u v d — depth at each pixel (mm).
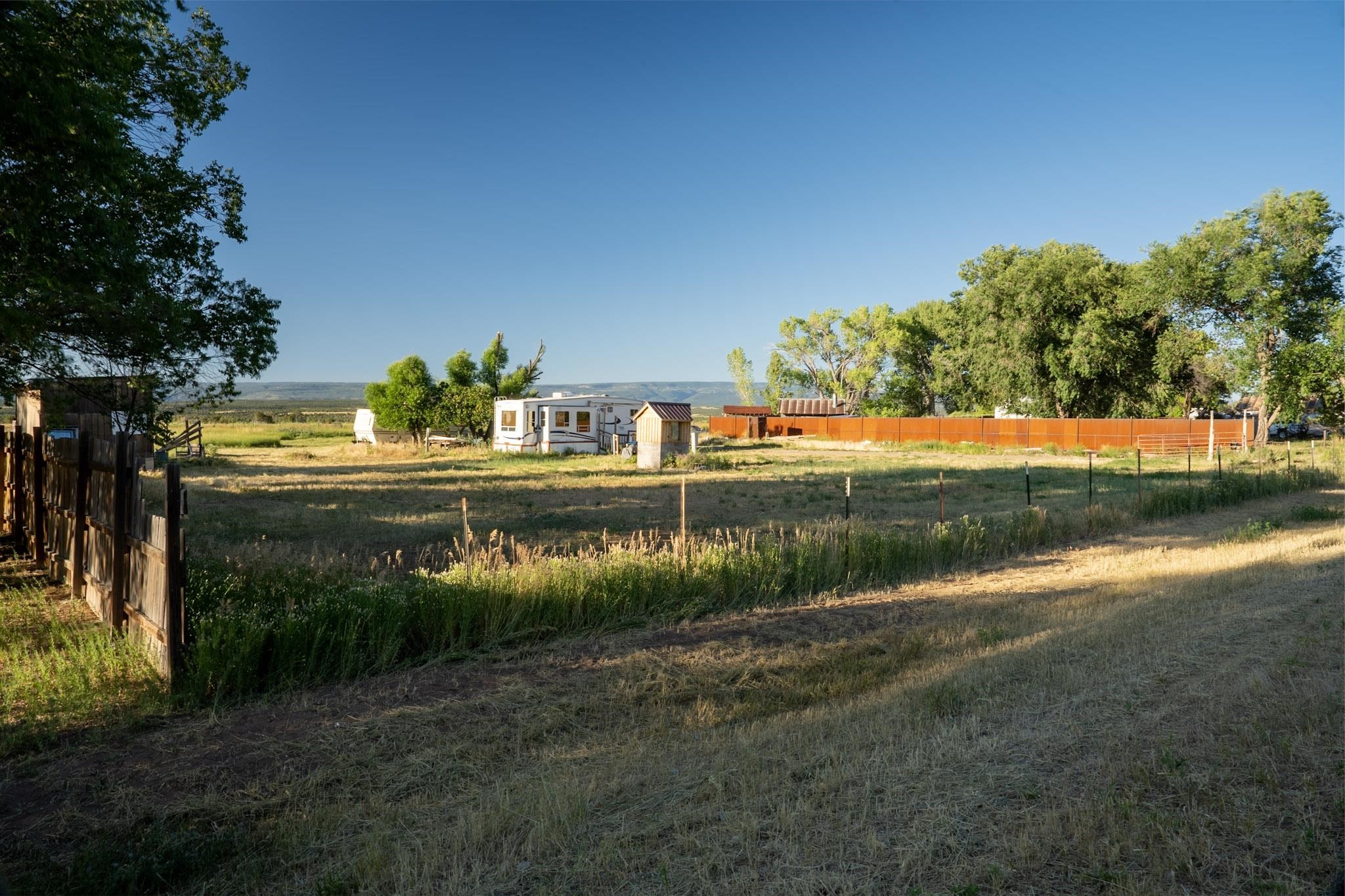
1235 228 45531
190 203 10922
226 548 11602
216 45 11539
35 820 4402
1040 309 53844
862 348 81750
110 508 8094
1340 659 5695
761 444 57906
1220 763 4156
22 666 6711
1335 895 2951
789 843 3688
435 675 7133
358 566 11258
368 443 51281
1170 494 18844
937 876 3320
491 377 54656
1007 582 11406
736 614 9438
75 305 8867
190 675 6309
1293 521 17078
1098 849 3428
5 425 14406
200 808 4516
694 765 4906
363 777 4996
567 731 5824
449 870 3713
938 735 4969
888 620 9133
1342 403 44844
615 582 9242
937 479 28500
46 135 7324
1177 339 48094
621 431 44812
